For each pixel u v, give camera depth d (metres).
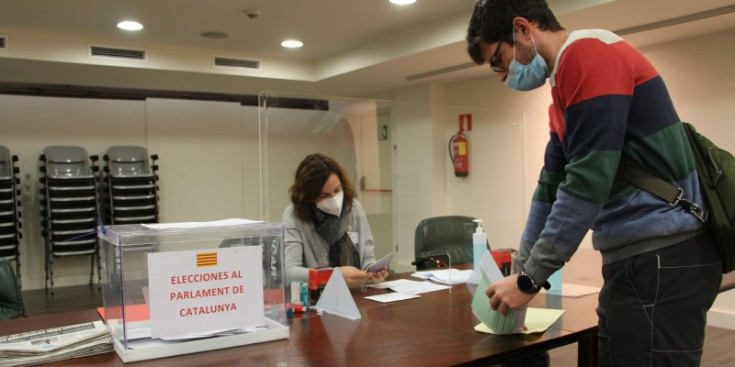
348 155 3.46
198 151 6.37
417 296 1.86
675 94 3.93
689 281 1.00
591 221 1.04
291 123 2.96
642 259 1.02
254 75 5.19
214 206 6.47
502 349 1.24
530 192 4.83
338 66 5.15
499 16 1.19
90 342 1.24
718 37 3.68
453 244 2.88
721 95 3.68
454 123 5.09
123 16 3.90
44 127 5.53
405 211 4.47
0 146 5.07
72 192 5.20
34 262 5.46
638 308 1.03
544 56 1.18
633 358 1.04
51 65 4.52
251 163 6.70
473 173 5.00
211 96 6.52
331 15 3.98
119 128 5.93
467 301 1.77
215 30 4.32
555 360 3.14
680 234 1.00
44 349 1.18
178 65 4.86
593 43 1.04
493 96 5.21
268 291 1.37
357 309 1.56
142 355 1.18
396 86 5.80
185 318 1.25
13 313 2.05
